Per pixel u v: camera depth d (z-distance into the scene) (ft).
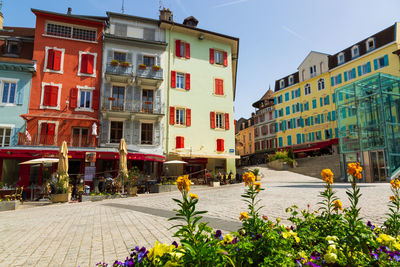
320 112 126.52
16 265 12.28
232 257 6.66
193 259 5.70
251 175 9.95
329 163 90.43
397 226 9.62
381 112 64.59
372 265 6.84
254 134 177.47
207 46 87.04
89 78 70.79
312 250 8.01
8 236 18.54
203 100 82.53
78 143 65.98
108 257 12.80
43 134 64.54
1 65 64.28
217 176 71.61
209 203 31.91
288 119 145.18
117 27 76.18
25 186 57.62
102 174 65.46
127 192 49.67
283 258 6.80
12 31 76.59
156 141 73.41
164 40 80.79
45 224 22.76
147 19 78.43
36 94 66.18
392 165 62.13
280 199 31.68
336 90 77.77
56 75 68.28
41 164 55.57
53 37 69.62
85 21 72.33
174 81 79.20
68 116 64.49
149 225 20.18
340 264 6.81
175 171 75.31
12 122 63.87
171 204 32.86
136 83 74.38
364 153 67.77
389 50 97.66
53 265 12.03
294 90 142.61
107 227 20.20
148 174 68.54
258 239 7.71
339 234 8.73
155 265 5.97
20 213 31.71
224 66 88.63
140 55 76.59
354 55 112.37
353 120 71.82
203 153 79.10
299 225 10.29
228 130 84.58
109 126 69.67
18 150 54.60
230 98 87.20
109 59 73.31
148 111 73.97
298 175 86.84
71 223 22.68
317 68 130.62
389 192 35.14
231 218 21.16
